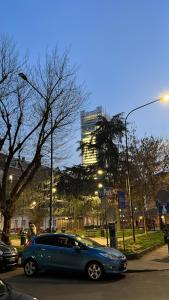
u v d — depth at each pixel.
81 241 14.70
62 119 25.03
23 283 13.41
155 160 45.28
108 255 14.01
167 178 46.34
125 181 45.91
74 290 11.91
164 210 19.16
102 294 11.14
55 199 53.19
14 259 17.33
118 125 49.47
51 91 24.53
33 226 28.41
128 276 14.56
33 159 24.44
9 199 24.00
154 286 12.20
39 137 24.42
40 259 15.04
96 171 50.56
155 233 40.28
